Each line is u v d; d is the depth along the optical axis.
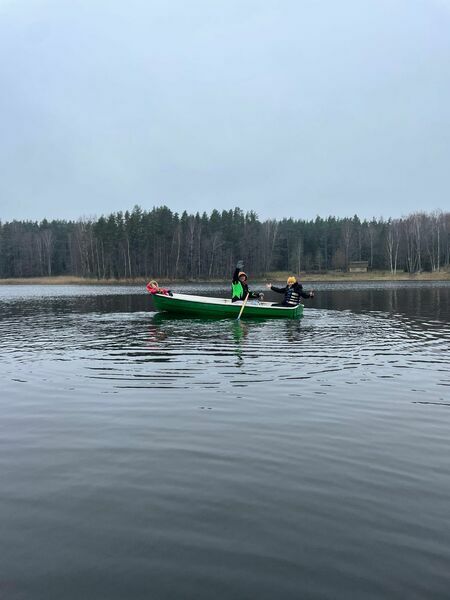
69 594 2.73
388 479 4.16
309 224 110.81
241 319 17.75
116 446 4.95
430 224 90.00
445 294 34.66
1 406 6.43
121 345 11.56
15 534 3.31
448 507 3.66
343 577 2.86
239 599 2.68
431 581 2.81
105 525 3.42
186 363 9.25
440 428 5.49
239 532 3.33
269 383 7.60
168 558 3.04
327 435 5.26
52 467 4.43
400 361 9.41
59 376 8.20
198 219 88.19
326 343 11.77
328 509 3.63
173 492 3.91
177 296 19.08
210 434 5.29
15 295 39.50
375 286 51.69
